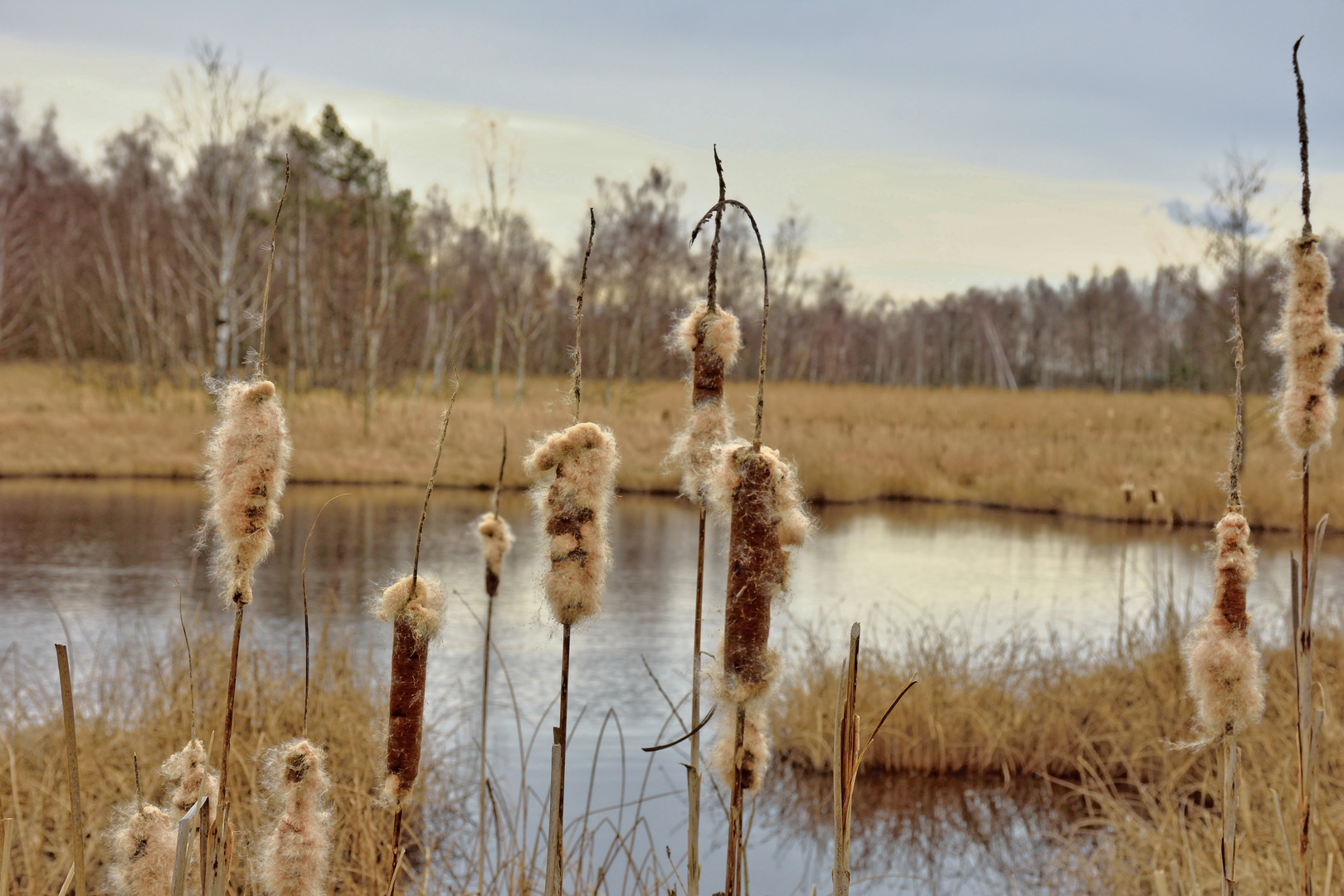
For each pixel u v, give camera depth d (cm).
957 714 763
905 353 10012
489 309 4991
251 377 194
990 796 703
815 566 1596
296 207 3666
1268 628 1001
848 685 202
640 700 865
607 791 664
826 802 690
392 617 210
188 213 4012
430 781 613
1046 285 10612
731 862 200
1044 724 750
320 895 208
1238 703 217
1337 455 2491
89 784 524
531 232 5069
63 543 1543
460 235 4991
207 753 222
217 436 192
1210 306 2161
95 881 446
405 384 4062
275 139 3744
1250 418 2822
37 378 4056
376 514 1969
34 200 4928
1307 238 222
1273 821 488
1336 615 959
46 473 2380
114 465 2448
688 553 1667
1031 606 1284
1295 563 230
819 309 8019
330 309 3694
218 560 195
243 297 3353
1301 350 221
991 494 2583
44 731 588
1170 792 606
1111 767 721
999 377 9475
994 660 870
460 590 1284
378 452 2603
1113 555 1741
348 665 713
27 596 1172
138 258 3972
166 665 756
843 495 2559
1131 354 9144
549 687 896
